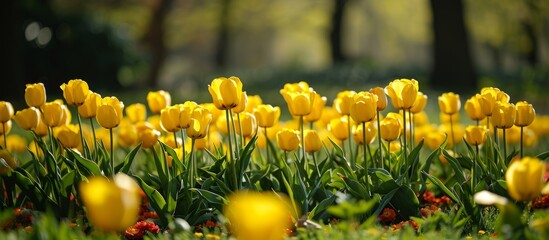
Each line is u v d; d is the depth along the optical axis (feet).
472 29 139.54
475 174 14.57
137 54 72.69
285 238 11.73
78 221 12.97
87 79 70.08
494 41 142.51
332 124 16.44
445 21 69.56
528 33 120.26
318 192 14.93
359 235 11.36
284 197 14.43
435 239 11.46
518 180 10.32
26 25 67.46
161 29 97.14
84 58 69.36
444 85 69.72
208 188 14.74
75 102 14.96
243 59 230.48
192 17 133.90
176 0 134.72
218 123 17.02
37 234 10.59
